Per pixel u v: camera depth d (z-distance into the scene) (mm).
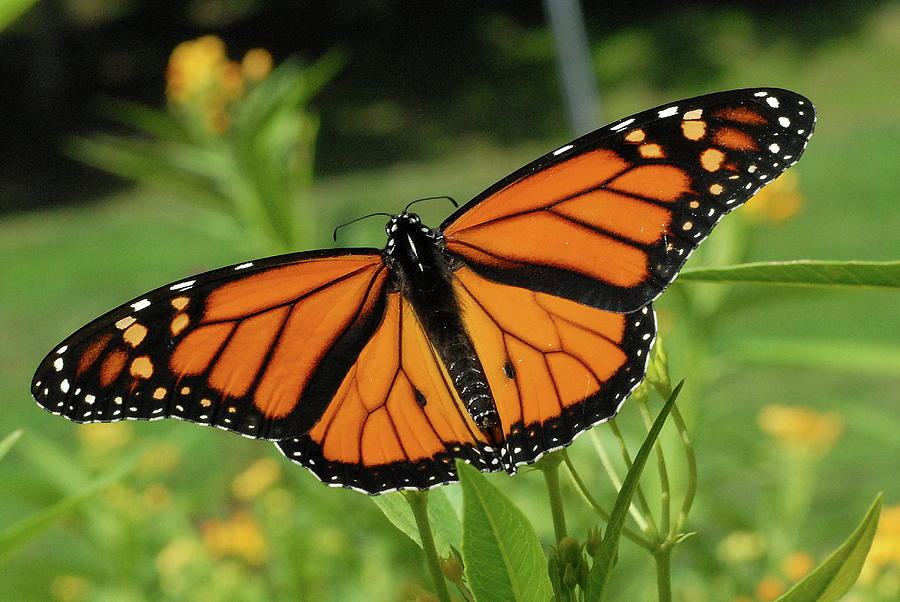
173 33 4398
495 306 458
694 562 614
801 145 442
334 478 453
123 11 4363
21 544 451
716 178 447
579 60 1912
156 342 448
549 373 453
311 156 692
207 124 733
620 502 424
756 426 888
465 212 463
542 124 3623
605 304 451
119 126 4004
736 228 654
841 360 561
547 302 456
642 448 422
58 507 452
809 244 2119
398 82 4109
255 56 763
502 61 4105
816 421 655
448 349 457
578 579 434
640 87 3762
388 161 3539
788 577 566
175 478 942
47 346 2127
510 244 459
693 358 642
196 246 2820
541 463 444
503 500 414
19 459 1368
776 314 1729
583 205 454
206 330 451
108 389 445
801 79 3613
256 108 718
